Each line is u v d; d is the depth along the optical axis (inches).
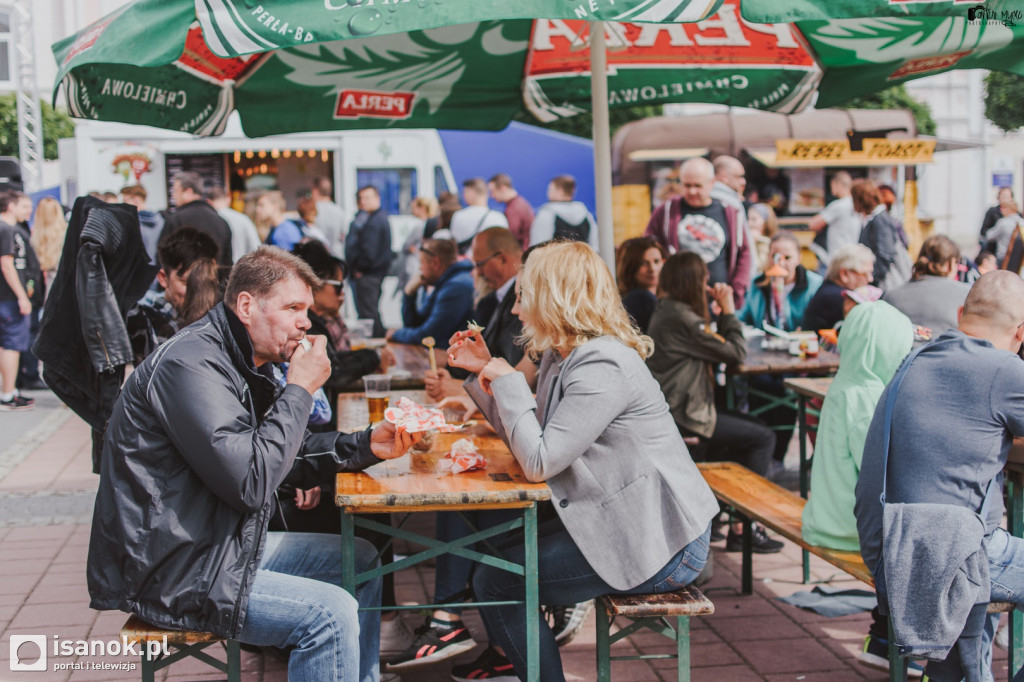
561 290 118.6
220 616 102.9
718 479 179.6
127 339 158.2
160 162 434.6
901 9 109.3
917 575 115.2
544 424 121.9
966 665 118.7
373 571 114.7
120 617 167.0
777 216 400.5
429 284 264.7
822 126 403.2
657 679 144.6
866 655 142.4
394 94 211.5
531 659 117.4
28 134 616.7
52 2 756.6
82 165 427.2
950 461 118.7
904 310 212.1
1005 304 124.6
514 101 222.1
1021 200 663.8
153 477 103.8
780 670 147.7
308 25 107.5
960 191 947.3
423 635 148.2
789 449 298.7
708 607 116.3
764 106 214.7
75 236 161.9
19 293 355.6
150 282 169.3
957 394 119.6
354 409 169.8
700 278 197.2
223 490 102.5
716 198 351.9
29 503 234.8
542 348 120.9
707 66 212.5
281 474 105.4
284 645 110.0
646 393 118.0
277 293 108.8
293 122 202.4
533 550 115.9
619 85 217.2
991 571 119.1
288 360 112.3
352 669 109.0
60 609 169.8
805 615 169.8
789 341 242.7
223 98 188.5
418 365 222.8
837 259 258.4
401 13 107.7
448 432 132.6
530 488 113.7
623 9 106.7
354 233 422.3
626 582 116.3
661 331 194.1
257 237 404.8
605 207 180.7
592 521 117.3
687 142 404.2
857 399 138.7
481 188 410.0
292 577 111.8
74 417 343.9
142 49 112.6
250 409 110.1
